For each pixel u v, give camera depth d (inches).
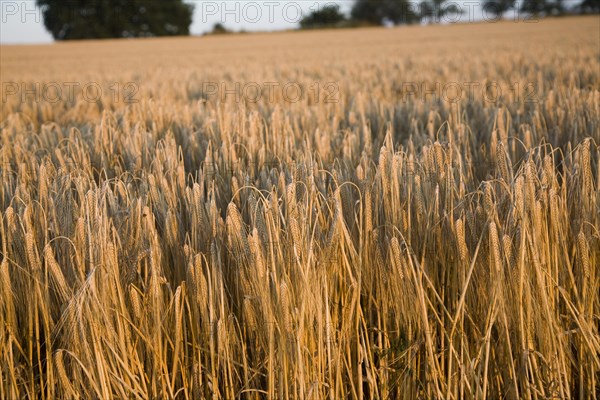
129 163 141.6
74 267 79.7
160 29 1909.4
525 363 76.5
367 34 1419.8
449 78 339.3
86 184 107.5
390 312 85.1
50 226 88.1
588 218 87.0
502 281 77.5
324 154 136.3
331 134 166.4
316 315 77.2
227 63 655.1
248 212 98.2
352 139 145.0
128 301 81.6
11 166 140.6
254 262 74.6
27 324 84.0
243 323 81.1
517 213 80.7
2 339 79.5
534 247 77.4
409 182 89.6
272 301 74.8
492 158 129.6
